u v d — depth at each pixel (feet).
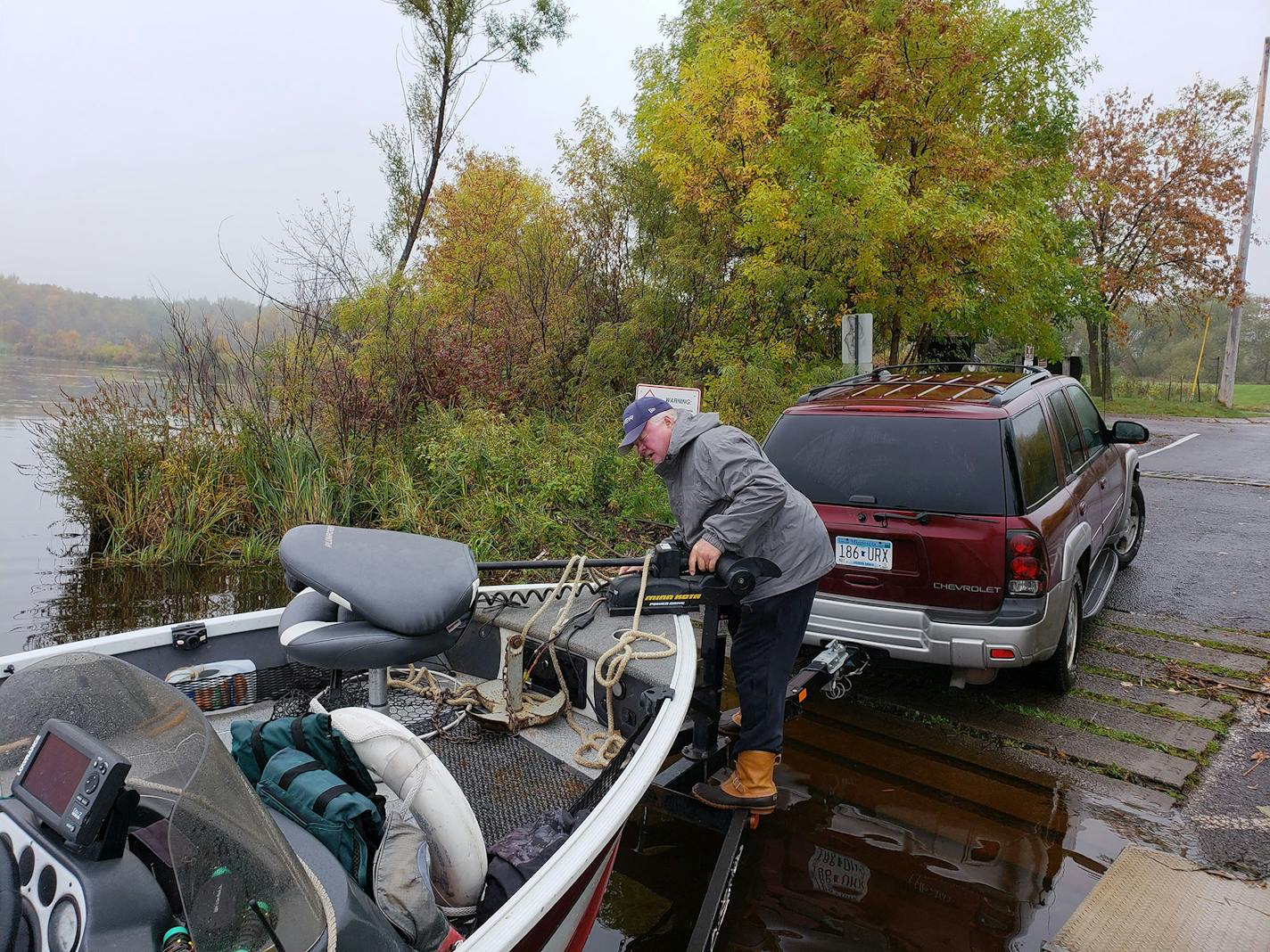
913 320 35.63
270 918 4.80
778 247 31.89
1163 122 79.51
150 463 26.71
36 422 27.27
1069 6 38.34
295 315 28.60
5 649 17.58
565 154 36.60
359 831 6.30
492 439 26.21
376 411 28.07
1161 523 30.53
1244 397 115.44
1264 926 9.70
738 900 10.26
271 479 26.86
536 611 11.62
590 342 33.14
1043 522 13.89
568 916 7.63
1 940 4.71
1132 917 9.84
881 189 30.37
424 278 33.60
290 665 10.94
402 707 11.03
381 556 9.30
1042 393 16.56
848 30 35.04
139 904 4.60
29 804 5.04
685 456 10.41
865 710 15.66
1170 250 81.15
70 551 25.59
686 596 10.69
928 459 14.19
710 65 32.35
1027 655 13.53
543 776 9.87
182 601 21.27
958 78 36.11
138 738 5.37
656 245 35.37
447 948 6.16
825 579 14.76
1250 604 21.24
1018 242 35.04
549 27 33.73
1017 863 11.02
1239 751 14.01
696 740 10.96
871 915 9.96
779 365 31.68
